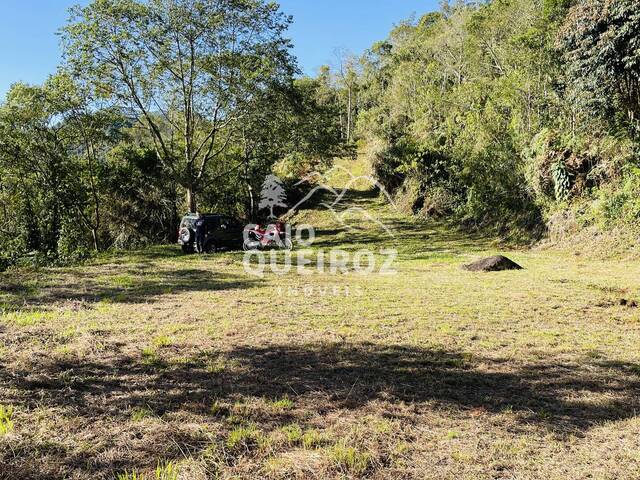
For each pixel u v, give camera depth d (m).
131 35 16.66
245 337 5.48
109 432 3.06
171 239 24.84
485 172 19.84
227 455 2.83
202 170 19.73
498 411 3.60
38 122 18.77
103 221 23.77
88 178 21.36
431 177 24.42
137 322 6.07
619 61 12.92
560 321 6.45
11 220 20.58
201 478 2.56
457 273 11.07
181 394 3.74
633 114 13.80
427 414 3.51
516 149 18.39
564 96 16.17
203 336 5.47
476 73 26.59
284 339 5.41
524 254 14.39
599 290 8.65
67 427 3.11
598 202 14.19
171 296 8.01
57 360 4.43
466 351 5.07
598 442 3.15
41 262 12.67
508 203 18.72
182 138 24.02
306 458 2.82
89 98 18.23
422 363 4.68
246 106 17.50
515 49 19.98
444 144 24.95
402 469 2.75
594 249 13.57
